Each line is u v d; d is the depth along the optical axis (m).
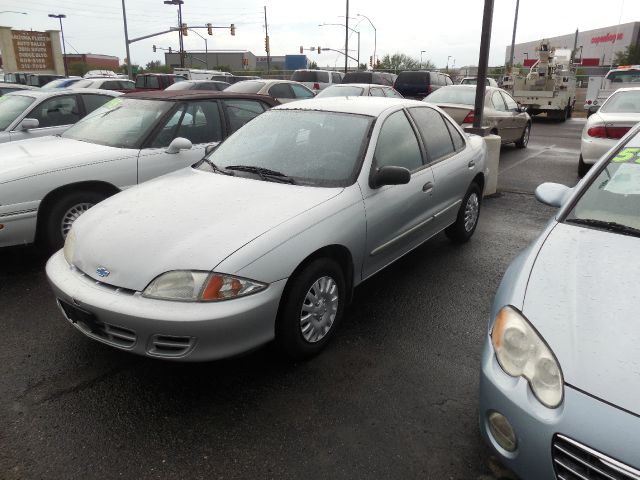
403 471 2.41
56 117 7.24
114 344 2.84
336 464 2.46
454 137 5.05
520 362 1.99
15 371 3.17
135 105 5.73
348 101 4.41
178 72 26.16
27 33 43.84
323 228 3.16
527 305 2.11
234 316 2.70
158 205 3.29
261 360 3.31
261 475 2.39
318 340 3.31
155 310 2.66
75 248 3.13
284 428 2.69
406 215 4.02
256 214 3.09
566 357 1.86
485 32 7.23
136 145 5.18
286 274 2.91
